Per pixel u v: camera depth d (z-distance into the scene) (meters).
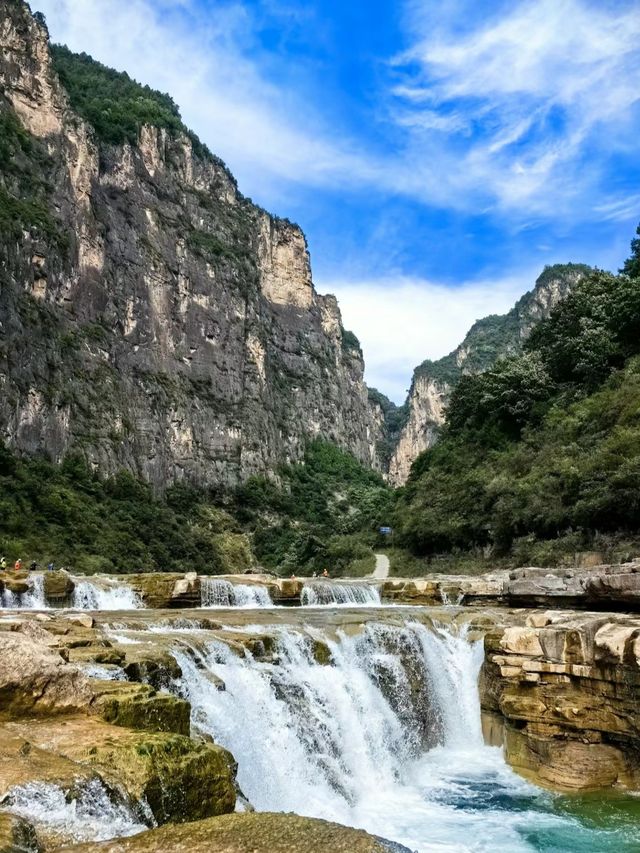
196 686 14.03
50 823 6.52
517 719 18.44
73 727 8.82
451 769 18.42
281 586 36.53
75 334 99.81
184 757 8.43
